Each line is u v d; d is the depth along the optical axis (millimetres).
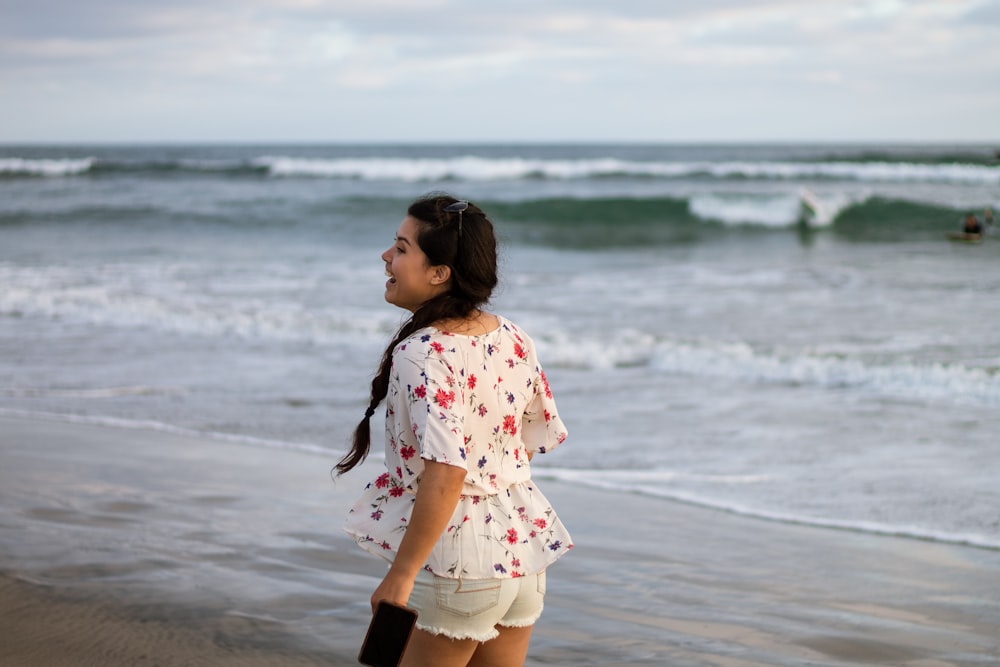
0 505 5082
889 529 5039
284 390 8742
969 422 7676
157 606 3678
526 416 2320
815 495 5691
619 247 24672
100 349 10672
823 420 7730
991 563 4539
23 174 40844
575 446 6910
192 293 14391
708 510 5395
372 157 101062
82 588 3846
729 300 14570
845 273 18047
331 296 14258
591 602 3936
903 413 7992
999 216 28250
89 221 27516
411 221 2178
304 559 4312
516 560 2148
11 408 7930
